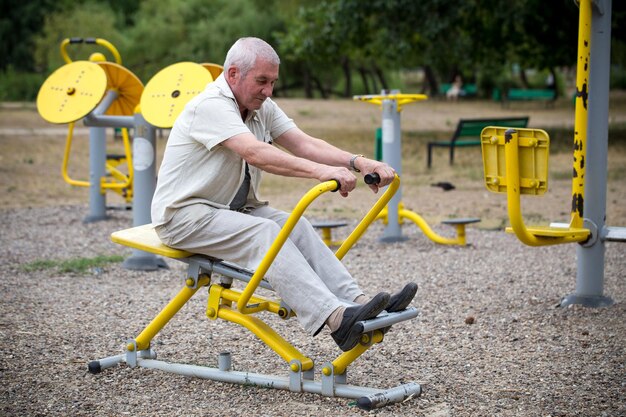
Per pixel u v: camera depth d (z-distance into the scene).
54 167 15.24
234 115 3.78
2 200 11.48
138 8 49.44
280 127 4.18
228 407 3.80
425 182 13.15
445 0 18.30
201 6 42.06
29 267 7.11
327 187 3.44
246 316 3.94
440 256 7.54
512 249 7.82
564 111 30.05
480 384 4.09
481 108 32.50
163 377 4.22
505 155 4.77
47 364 4.46
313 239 3.89
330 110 30.50
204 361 4.51
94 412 3.76
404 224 9.50
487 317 5.39
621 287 6.17
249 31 40.06
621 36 18.08
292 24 31.73
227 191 3.92
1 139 19.09
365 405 3.70
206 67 6.91
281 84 45.25
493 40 20.81
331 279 3.82
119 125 6.94
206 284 4.13
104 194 9.84
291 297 3.62
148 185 6.89
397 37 18.75
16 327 5.20
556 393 3.94
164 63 41.28
